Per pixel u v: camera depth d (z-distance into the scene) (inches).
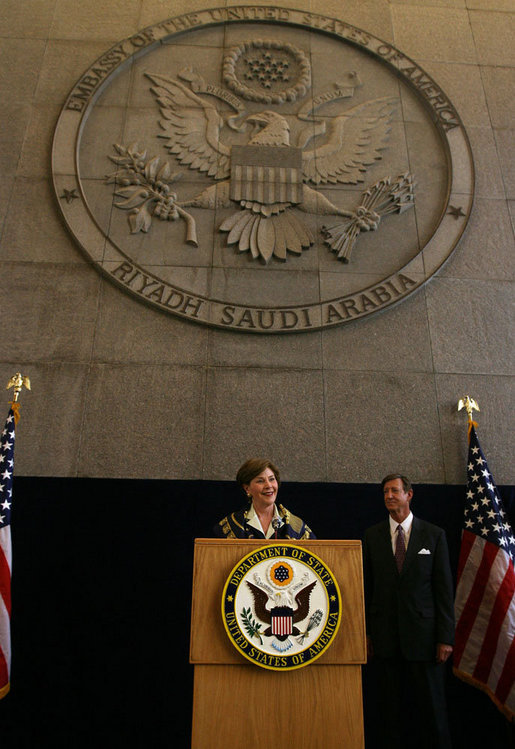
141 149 284.5
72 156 275.7
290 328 249.8
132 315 251.0
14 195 269.7
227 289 258.4
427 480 231.6
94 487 219.3
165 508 218.5
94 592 206.4
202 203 273.1
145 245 263.9
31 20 313.4
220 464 229.1
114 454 227.8
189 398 238.7
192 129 289.0
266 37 318.3
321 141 294.5
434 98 304.8
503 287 268.2
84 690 195.5
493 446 239.3
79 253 261.0
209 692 108.2
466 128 302.8
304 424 237.8
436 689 150.7
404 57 315.3
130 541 213.5
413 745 192.7
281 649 109.0
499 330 260.1
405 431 239.5
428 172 290.4
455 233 273.4
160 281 256.1
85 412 233.5
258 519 150.2
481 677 187.8
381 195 281.7
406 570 161.2
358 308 255.3
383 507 223.8
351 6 332.8
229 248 266.5
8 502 194.1
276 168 280.7
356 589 116.2
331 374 246.8
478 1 341.4
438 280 267.4
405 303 261.4
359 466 232.4
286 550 116.1
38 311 248.4
